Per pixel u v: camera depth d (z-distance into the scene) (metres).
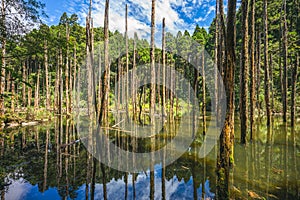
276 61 19.00
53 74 24.38
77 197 3.34
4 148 6.59
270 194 3.27
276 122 12.15
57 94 21.47
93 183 3.94
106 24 9.54
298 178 3.90
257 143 6.79
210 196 3.34
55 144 7.27
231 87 3.36
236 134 8.43
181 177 4.18
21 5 6.17
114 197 3.34
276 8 19.59
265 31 10.27
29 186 3.73
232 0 3.33
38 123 13.35
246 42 6.03
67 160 5.37
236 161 4.96
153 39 9.99
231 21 3.37
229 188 3.22
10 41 6.14
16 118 12.78
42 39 7.61
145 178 4.19
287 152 5.74
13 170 4.56
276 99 18.06
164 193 3.47
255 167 4.52
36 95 19.45
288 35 17.95
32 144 7.24
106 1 9.40
